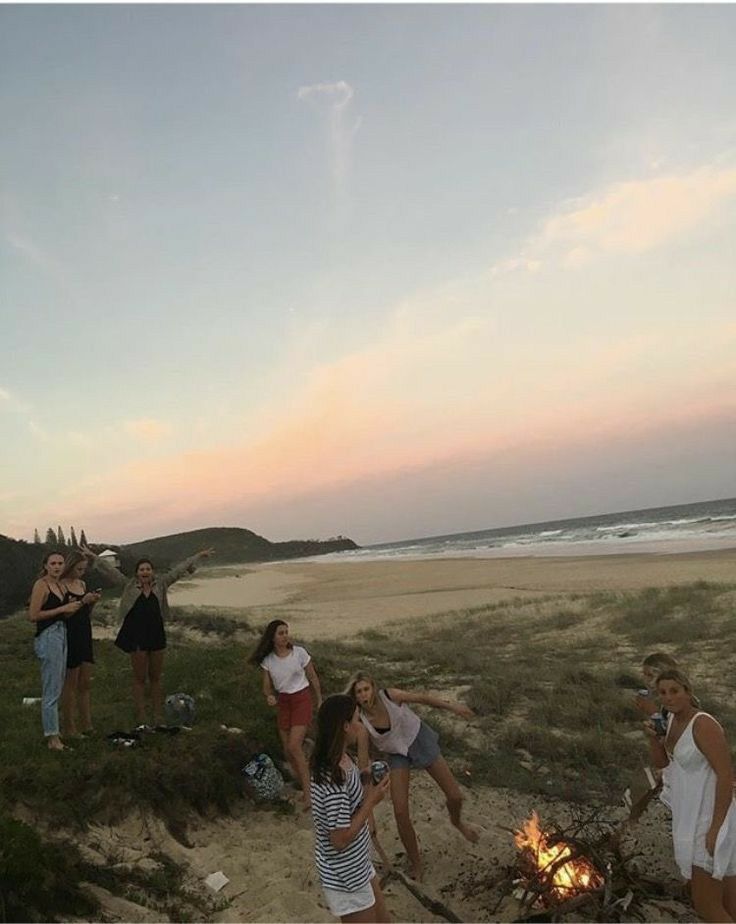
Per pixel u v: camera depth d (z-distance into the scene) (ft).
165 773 20.93
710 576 87.30
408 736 18.30
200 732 24.22
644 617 55.36
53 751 21.38
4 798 18.02
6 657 43.37
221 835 20.21
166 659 39.40
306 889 17.53
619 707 33.09
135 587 26.07
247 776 22.39
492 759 26.71
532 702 35.14
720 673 38.60
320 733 12.82
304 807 22.02
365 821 12.82
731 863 13.65
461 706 18.43
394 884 17.75
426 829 20.90
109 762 20.68
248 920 16.08
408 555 312.09
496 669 41.16
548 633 55.26
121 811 19.43
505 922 16.01
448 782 18.61
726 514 297.94
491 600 85.20
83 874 16.02
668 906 16.08
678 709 14.73
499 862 18.85
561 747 28.07
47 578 22.41
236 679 33.24
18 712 26.96
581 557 152.05
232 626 67.72
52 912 14.46
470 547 319.47
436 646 51.72
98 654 42.83
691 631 48.34
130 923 15.05
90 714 26.50
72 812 18.54
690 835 14.02
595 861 16.61
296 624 75.77
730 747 26.48
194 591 168.35
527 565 142.72
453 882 17.95
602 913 15.56
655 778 19.90
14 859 14.83
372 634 61.31
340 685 36.29
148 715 27.25
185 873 17.74
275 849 19.58
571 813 22.09
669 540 185.26
